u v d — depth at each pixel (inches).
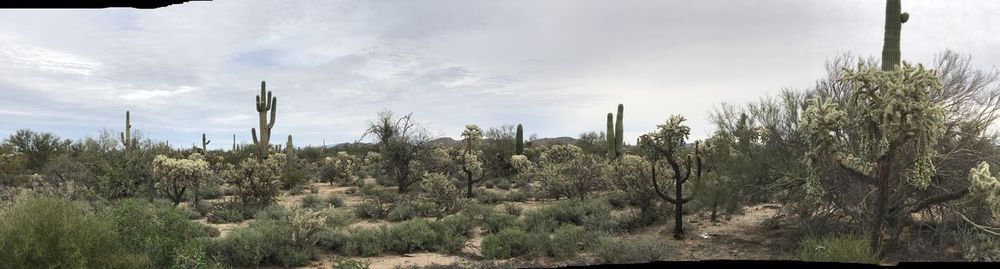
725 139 497.7
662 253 368.2
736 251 387.5
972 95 387.2
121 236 293.4
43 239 245.0
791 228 437.4
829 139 286.8
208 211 637.3
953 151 352.2
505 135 1392.7
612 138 1025.5
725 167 480.4
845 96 406.6
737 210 517.0
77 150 1234.6
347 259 378.9
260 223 454.6
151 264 283.3
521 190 863.7
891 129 259.0
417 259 396.5
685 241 435.5
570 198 695.7
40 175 936.3
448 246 426.9
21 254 238.7
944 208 357.1
